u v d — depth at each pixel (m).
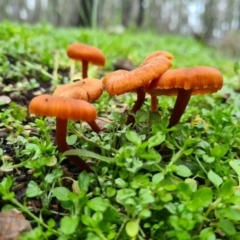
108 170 0.10
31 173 0.11
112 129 0.12
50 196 0.10
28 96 0.17
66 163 0.11
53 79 0.19
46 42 0.25
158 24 1.28
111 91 0.10
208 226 0.09
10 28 0.26
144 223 0.09
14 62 0.20
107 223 0.08
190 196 0.09
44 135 0.12
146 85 0.11
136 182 0.09
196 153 0.11
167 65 0.11
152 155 0.09
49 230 0.08
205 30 1.42
